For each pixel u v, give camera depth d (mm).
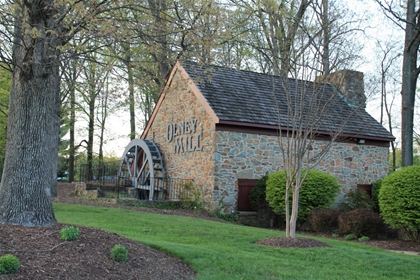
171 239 9430
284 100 17469
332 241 10930
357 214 12977
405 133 18906
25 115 7449
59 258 6055
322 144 16906
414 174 11781
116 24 8625
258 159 15938
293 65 11117
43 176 7496
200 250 8164
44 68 7434
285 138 16469
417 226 11711
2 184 7449
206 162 15719
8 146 7562
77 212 12547
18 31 8414
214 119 15156
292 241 9633
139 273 6336
